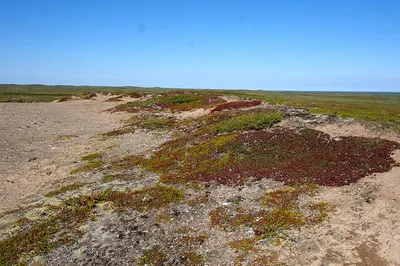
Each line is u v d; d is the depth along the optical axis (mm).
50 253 14164
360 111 36719
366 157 22438
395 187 18047
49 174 25953
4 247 14688
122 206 18297
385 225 14820
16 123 50031
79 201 19000
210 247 14242
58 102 89188
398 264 12383
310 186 19266
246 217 16375
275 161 23422
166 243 14656
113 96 95750
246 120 32562
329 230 14727
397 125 29219
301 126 29969
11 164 28688
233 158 24578
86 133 42906
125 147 33500
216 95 64562
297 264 12641
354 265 12453
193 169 24016
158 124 43344
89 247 14461
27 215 17891
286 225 15344
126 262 13375
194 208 17891
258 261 12938
